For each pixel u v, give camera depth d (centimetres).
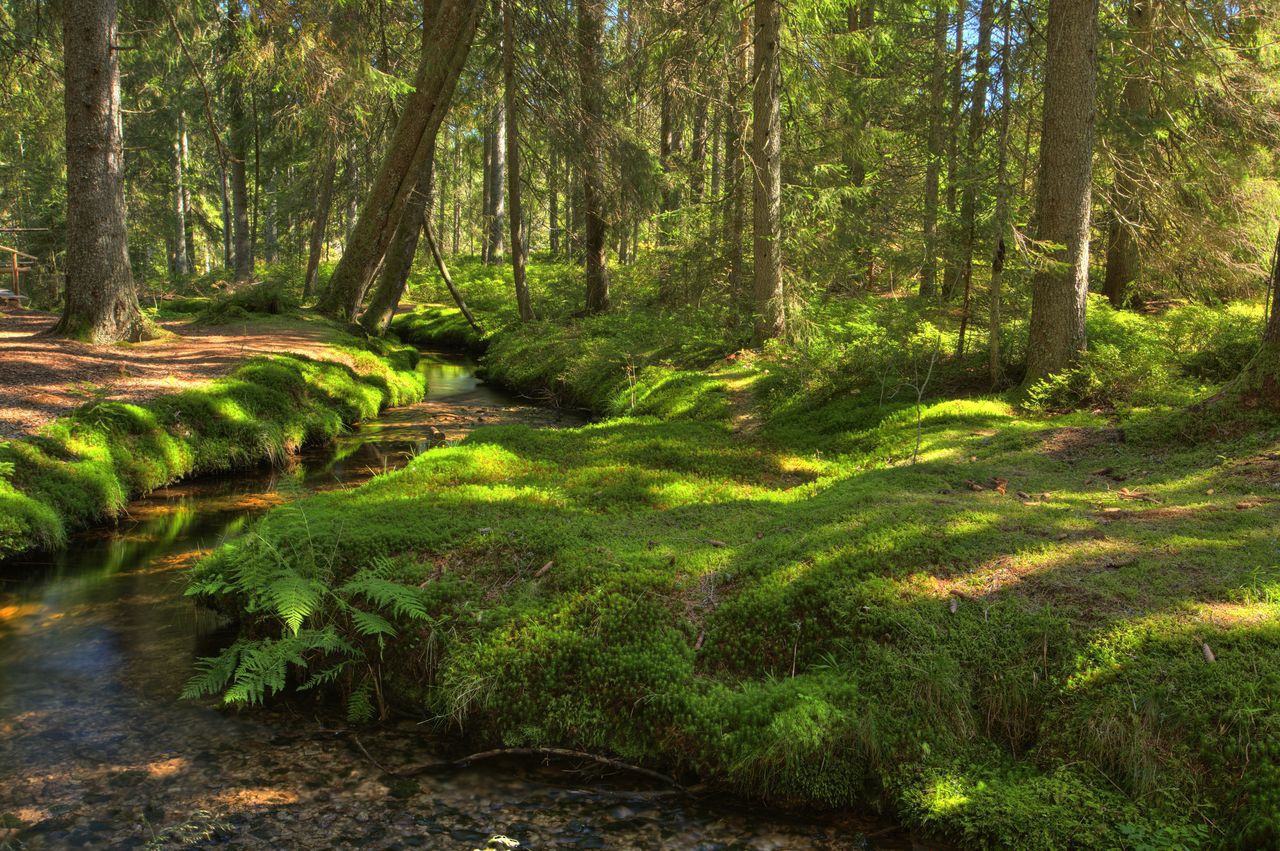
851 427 947
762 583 465
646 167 1956
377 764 395
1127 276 1559
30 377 1030
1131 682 347
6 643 519
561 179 2227
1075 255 882
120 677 475
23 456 745
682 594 473
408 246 2070
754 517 619
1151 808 312
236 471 978
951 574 442
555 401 1547
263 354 1366
